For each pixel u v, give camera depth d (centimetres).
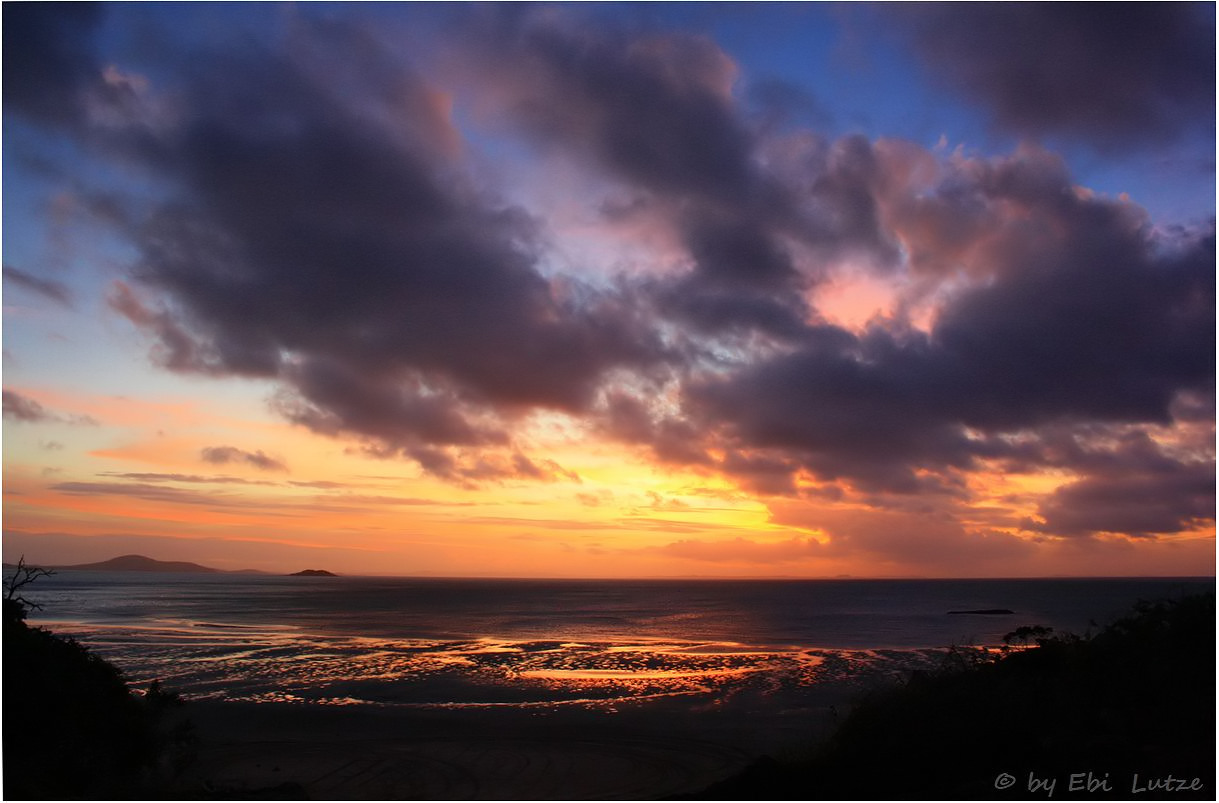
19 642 1291
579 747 1975
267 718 2361
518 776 1658
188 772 1619
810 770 1188
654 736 2125
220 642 5184
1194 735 1041
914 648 4909
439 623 7525
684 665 3891
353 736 2116
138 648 4700
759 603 13325
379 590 19700
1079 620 7906
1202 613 1326
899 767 1109
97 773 1232
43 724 1224
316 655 4347
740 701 2756
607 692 2994
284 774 1658
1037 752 1039
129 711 1433
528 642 5359
